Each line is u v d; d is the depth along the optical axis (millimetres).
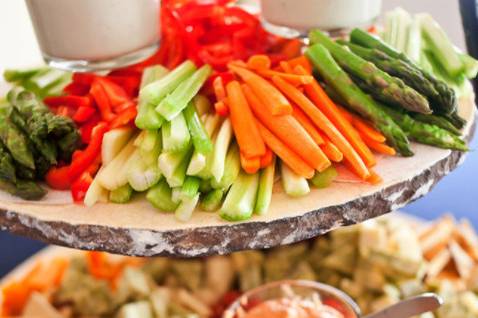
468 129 702
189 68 710
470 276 966
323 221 634
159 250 628
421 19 790
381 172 657
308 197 643
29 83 772
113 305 960
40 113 683
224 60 742
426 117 693
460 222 1036
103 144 667
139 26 743
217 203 638
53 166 673
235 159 658
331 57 701
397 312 700
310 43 737
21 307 973
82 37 727
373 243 963
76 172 667
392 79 677
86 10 719
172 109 651
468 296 933
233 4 827
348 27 774
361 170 645
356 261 977
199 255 631
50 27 729
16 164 666
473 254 999
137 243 627
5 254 1088
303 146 646
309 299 796
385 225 1008
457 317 914
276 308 770
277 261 996
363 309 944
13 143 666
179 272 992
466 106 734
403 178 648
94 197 648
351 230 978
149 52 758
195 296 976
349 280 977
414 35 773
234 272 998
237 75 713
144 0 742
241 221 625
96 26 725
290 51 772
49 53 746
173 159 636
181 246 625
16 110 695
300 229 631
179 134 644
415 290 949
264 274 996
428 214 1076
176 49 772
